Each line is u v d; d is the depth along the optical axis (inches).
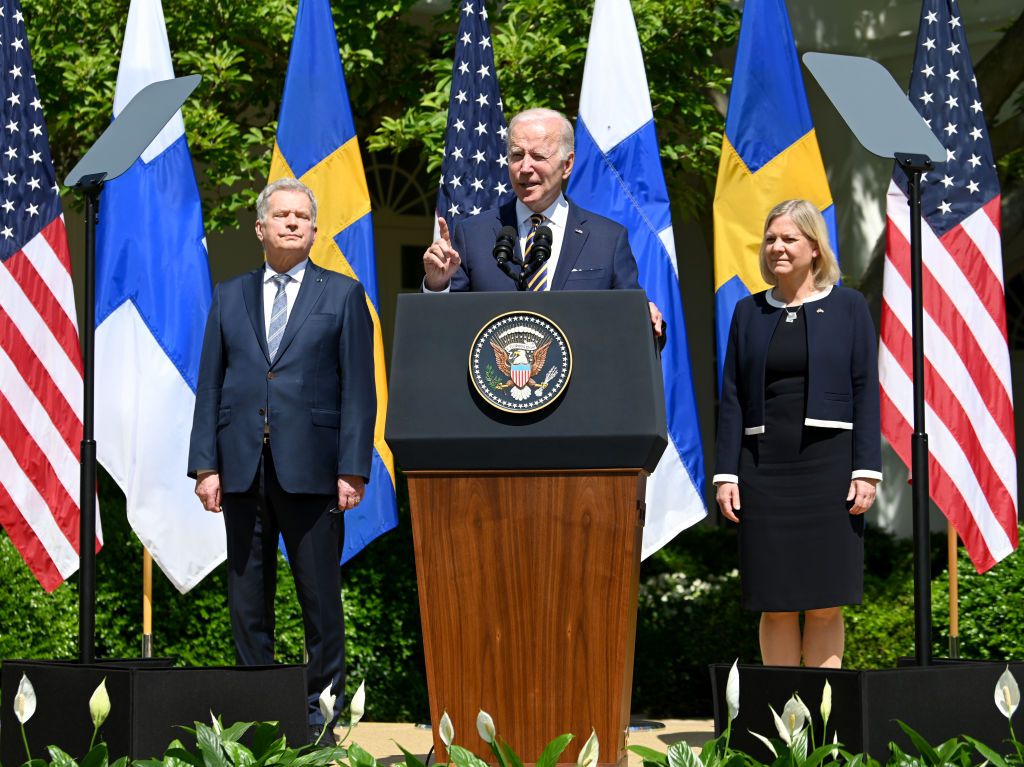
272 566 535.8
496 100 764.6
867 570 1012.5
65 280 717.9
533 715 395.2
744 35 733.9
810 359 537.3
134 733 399.5
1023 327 1462.8
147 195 717.3
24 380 706.8
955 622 694.5
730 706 362.9
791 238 544.4
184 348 709.3
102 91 891.4
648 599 940.0
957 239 706.2
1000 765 371.6
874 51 1222.9
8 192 719.7
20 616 794.2
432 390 399.2
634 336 398.6
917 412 458.3
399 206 1425.9
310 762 378.6
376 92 1007.0
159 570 824.3
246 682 414.3
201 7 917.8
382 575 852.6
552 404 393.7
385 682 846.5
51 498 700.7
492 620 397.7
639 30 922.1
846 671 398.6
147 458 701.3
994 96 1022.4
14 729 426.3
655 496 721.0
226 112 989.2
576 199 743.1
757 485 544.7
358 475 521.7
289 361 528.4
